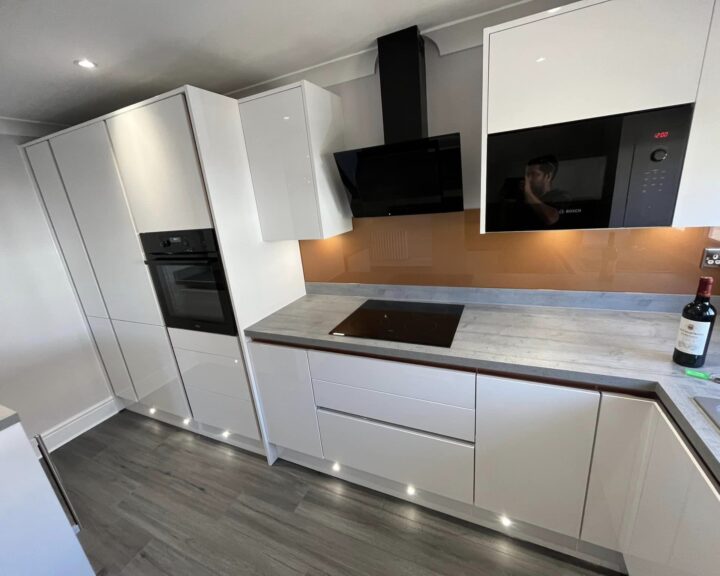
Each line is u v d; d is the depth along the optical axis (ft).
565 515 4.22
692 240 4.42
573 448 3.90
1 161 6.74
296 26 4.52
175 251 5.93
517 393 4.00
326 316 6.13
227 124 5.37
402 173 4.95
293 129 5.22
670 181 3.47
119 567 4.95
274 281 6.52
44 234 7.41
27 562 3.64
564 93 3.61
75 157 6.31
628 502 3.76
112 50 4.56
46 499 3.76
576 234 5.00
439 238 5.90
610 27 3.30
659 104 3.32
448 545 4.86
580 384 3.75
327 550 4.94
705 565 2.52
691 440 2.72
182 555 5.04
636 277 4.84
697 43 3.08
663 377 3.38
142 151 5.52
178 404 7.43
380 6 4.23
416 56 4.86
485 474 4.55
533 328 4.80
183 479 6.48
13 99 5.70
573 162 3.76
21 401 7.29
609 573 4.34
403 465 5.16
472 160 5.36
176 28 4.25
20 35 3.90
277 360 5.69
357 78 5.75
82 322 8.15
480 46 4.87
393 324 5.45
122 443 7.68
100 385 8.59
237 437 7.14
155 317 6.84
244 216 5.79
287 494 5.94
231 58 5.27
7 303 7.00
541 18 3.51
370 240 6.46
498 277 5.69
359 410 5.24
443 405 4.53
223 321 5.96
